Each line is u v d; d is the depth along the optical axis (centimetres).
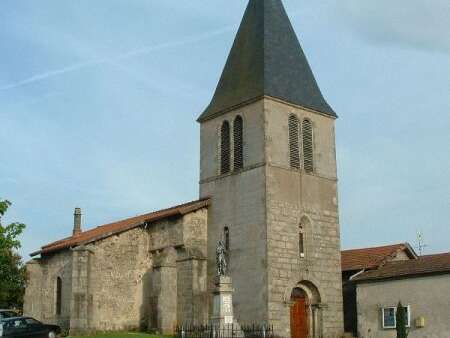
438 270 3772
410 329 3853
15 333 3647
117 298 4341
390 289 4012
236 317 3991
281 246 3969
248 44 4494
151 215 4834
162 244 4434
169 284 4184
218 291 3438
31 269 5016
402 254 4556
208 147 4519
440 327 3716
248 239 4038
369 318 4081
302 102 4341
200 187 4506
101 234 4362
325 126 4472
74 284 4147
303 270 4050
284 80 4325
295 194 4144
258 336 3584
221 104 4466
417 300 3859
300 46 4594
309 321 4091
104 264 4328
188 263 4172
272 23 4484
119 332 4197
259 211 4003
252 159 4134
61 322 4675
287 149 4181
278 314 3841
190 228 4303
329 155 4438
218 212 4316
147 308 4428
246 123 4241
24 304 4950
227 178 4300
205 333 3559
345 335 4150
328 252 4234
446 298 3722
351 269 4394
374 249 4653
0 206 4722
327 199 4331
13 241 4784
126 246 4456
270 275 3862
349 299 4428
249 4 4650
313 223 4197
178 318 4144
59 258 4884
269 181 4019
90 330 4125
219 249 3559
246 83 4347
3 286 5097
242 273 4022
